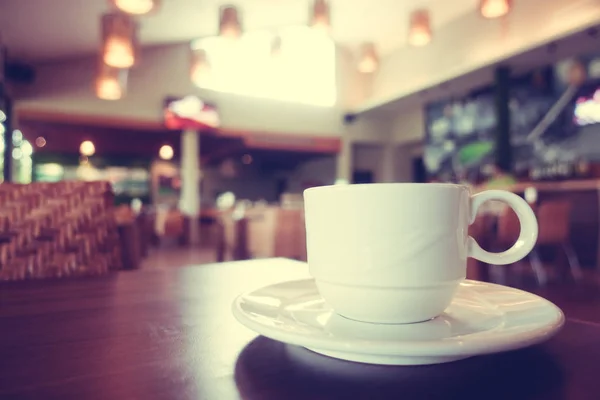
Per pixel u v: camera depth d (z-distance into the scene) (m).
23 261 0.85
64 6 5.50
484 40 7.56
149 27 7.55
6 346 0.38
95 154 12.40
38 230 0.87
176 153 12.55
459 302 0.47
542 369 0.33
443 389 0.29
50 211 0.88
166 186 13.25
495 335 0.30
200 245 9.03
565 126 6.27
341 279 0.38
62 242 0.88
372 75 10.48
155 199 13.08
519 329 0.32
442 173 8.66
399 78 9.55
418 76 9.01
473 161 7.92
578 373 0.32
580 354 0.36
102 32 4.43
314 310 0.44
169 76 8.94
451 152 8.44
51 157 11.93
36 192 0.89
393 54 9.73
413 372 0.32
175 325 0.45
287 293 0.52
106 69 5.69
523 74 6.85
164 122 8.80
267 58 9.85
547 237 4.01
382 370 0.32
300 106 10.06
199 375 0.31
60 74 8.02
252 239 4.98
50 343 0.39
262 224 4.73
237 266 0.94
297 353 0.36
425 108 9.12
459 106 8.24
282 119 9.89
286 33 9.37
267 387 0.29
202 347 0.38
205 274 0.83
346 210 0.37
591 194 4.99
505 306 0.43
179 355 0.36
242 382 0.30
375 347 0.29
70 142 10.90
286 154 12.91
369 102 9.54
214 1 6.61
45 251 0.87
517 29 6.96
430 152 8.98
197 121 9.03
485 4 4.32
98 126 9.11
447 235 0.37
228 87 9.50
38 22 5.91
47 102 7.93
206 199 14.34
